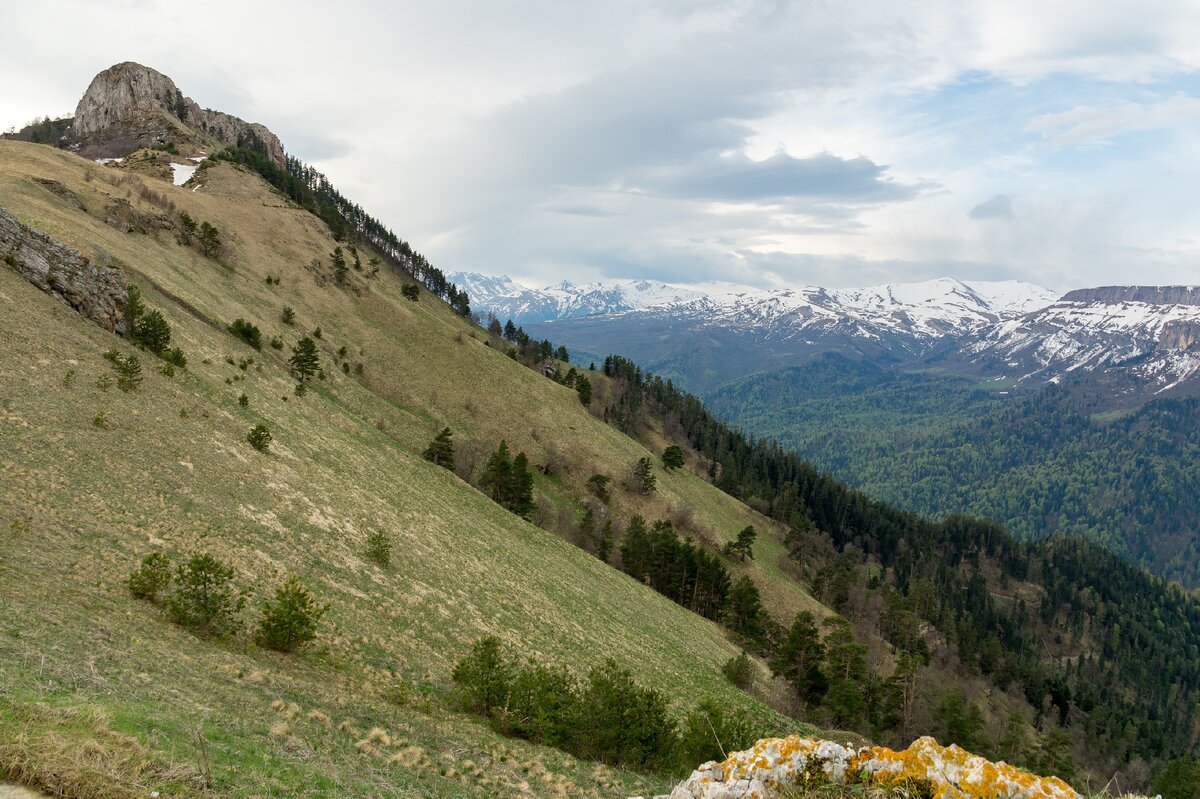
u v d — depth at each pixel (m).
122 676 16.55
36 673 14.03
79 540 29.12
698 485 154.75
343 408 102.12
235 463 48.28
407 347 142.88
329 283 148.12
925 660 108.12
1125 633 199.75
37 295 52.06
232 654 24.83
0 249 52.03
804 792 9.57
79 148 186.38
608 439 145.50
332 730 19.30
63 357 46.12
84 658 16.95
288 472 53.22
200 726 14.12
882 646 113.06
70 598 23.00
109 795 9.13
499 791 19.31
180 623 26.03
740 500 173.25
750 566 124.31
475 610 48.19
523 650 45.09
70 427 38.81
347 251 176.25
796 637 68.00
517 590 58.03
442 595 47.53
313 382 101.19
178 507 37.84
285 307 123.50
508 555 68.00
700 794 10.36
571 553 84.12
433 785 17.41
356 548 47.03
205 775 11.34
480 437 126.50
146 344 60.84
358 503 56.22
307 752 15.66
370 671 30.50
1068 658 180.25
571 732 28.80
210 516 39.03
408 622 39.88
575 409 151.75
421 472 81.19
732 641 88.75
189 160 182.75
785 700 65.00
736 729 31.48
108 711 12.73
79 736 10.69
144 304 66.38
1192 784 53.78
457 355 147.88
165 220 117.31
